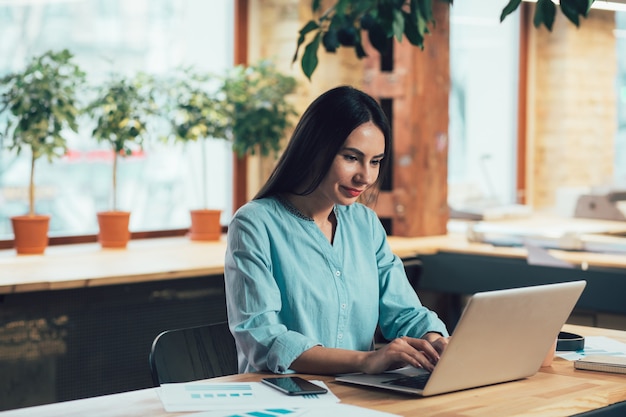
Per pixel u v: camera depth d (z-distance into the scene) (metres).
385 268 2.50
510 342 1.96
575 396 1.91
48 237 4.73
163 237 5.19
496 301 1.85
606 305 4.24
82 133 4.86
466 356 1.88
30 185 4.40
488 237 5.09
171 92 4.84
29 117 4.25
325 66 5.18
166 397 1.83
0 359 3.70
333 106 2.24
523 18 6.91
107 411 1.74
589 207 6.29
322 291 2.31
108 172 4.97
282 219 2.31
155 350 2.21
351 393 1.91
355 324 2.39
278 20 5.31
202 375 2.29
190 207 5.31
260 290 2.19
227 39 5.43
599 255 4.45
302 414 1.71
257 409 1.75
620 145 7.32
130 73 5.03
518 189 6.96
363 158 2.24
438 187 5.29
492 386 2.00
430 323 2.40
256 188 5.50
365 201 2.51
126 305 4.04
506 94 6.88
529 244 4.75
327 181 2.26
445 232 5.34
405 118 5.16
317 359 2.08
